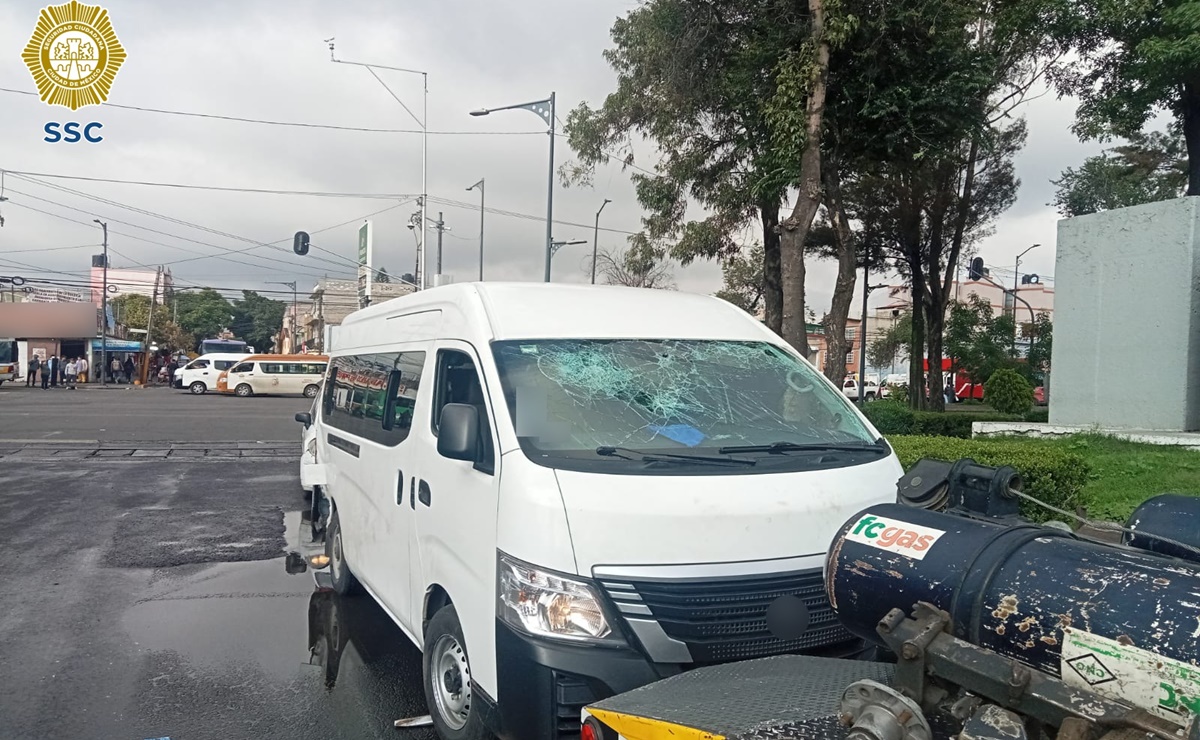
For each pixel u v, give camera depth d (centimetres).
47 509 1059
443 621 428
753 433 433
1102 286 1400
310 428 964
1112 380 1384
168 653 575
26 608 667
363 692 515
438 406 477
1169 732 191
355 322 720
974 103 1316
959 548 255
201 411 2923
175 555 841
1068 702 209
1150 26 1511
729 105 1448
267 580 759
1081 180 2981
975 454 771
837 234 1345
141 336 8006
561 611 344
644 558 349
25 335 5625
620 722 289
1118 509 839
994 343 3603
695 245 1730
